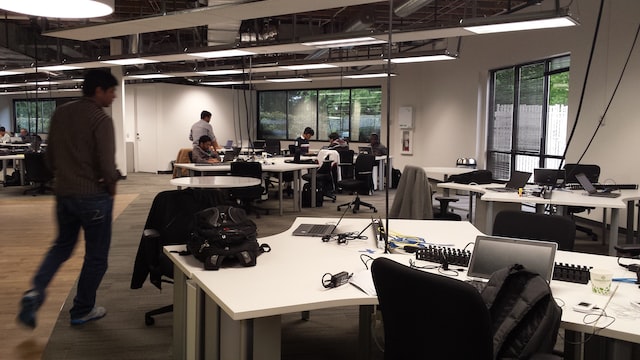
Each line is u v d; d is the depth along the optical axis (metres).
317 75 11.47
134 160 13.38
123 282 4.22
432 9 7.95
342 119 13.20
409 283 1.69
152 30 6.17
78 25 6.07
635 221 5.91
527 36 8.03
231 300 1.98
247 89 14.37
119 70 11.34
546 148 7.95
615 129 6.18
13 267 4.62
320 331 3.34
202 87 13.40
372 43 6.52
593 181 5.80
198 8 5.07
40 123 16.45
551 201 4.60
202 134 8.40
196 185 5.11
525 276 1.82
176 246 2.84
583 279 2.23
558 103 7.63
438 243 2.92
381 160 9.88
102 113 3.06
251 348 1.98
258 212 7.25
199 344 2.29
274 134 14.46
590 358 2.13
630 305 1.97
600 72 6.40
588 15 6.59
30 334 3.19
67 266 4.58
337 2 4.69
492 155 9.70
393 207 4.65
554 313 1.72
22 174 10.23
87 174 3.06
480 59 9.52
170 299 3.82
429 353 1.70
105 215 3.17
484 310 1.55
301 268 2.43
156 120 12.92
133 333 3.23
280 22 9.52
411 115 11.59
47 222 6.68
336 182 8.26
